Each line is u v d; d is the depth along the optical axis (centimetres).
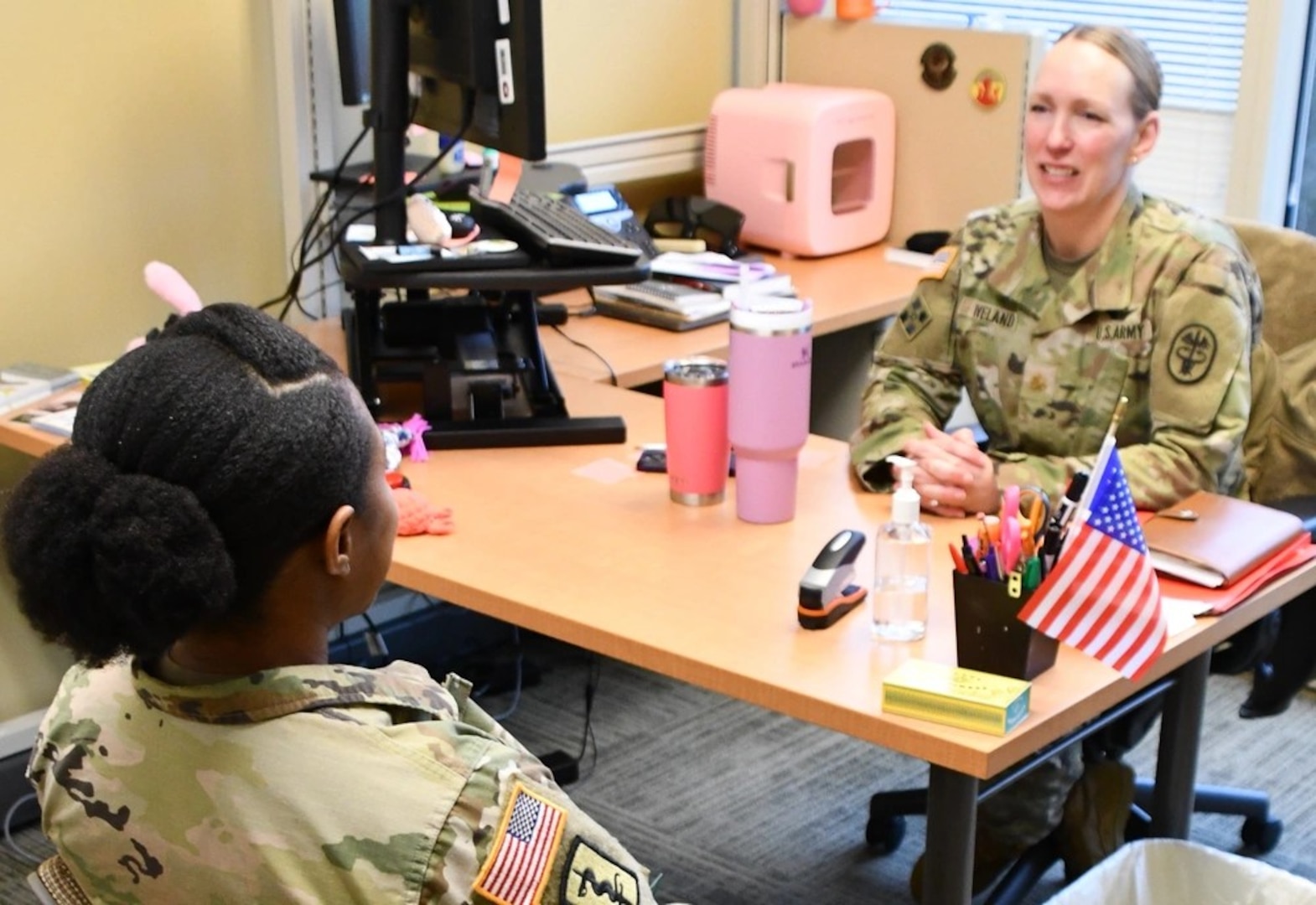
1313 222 334
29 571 91
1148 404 215
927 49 330
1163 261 211
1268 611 177
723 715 307
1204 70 331
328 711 98
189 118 278
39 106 259
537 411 230
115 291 276
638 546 185
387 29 221
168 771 98
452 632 328
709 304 283
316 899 94
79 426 94
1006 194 327
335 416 95
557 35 330
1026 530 151
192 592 89
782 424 186
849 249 338
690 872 253
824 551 168
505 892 95
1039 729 144
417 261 215
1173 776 197
